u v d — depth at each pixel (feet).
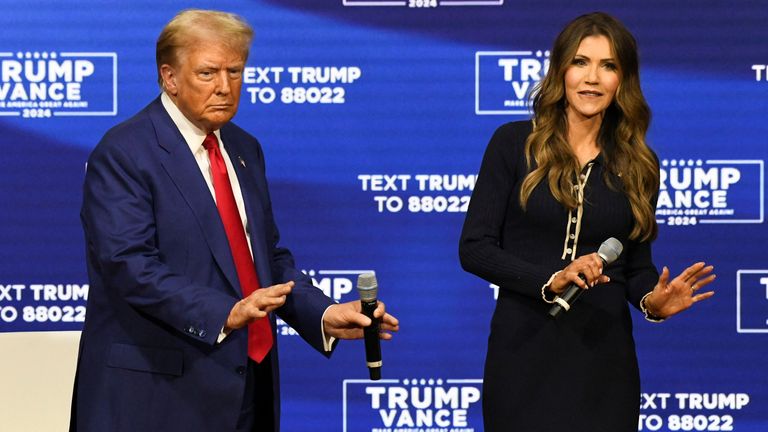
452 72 35.73
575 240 24.56
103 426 21.74
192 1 35.60
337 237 36.09
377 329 21.94
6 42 35.29
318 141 35.88
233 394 21.91
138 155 21.89
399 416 36.58
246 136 24.50
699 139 35.70
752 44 35.60
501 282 24.34
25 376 22.70
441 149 35.91
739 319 36.17
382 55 35.73
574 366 24.25
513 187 25.21
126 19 35.53
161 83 22.70
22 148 35.58
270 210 24.44
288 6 35.58
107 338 22.17
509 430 24.49
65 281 35.96
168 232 21.84
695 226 35.91
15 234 35.73
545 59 35.70
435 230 36.11
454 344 36.42
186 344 21.86
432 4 35.63
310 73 35.70
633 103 25.21
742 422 36.42
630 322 25.11
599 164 25.08
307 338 23.54
